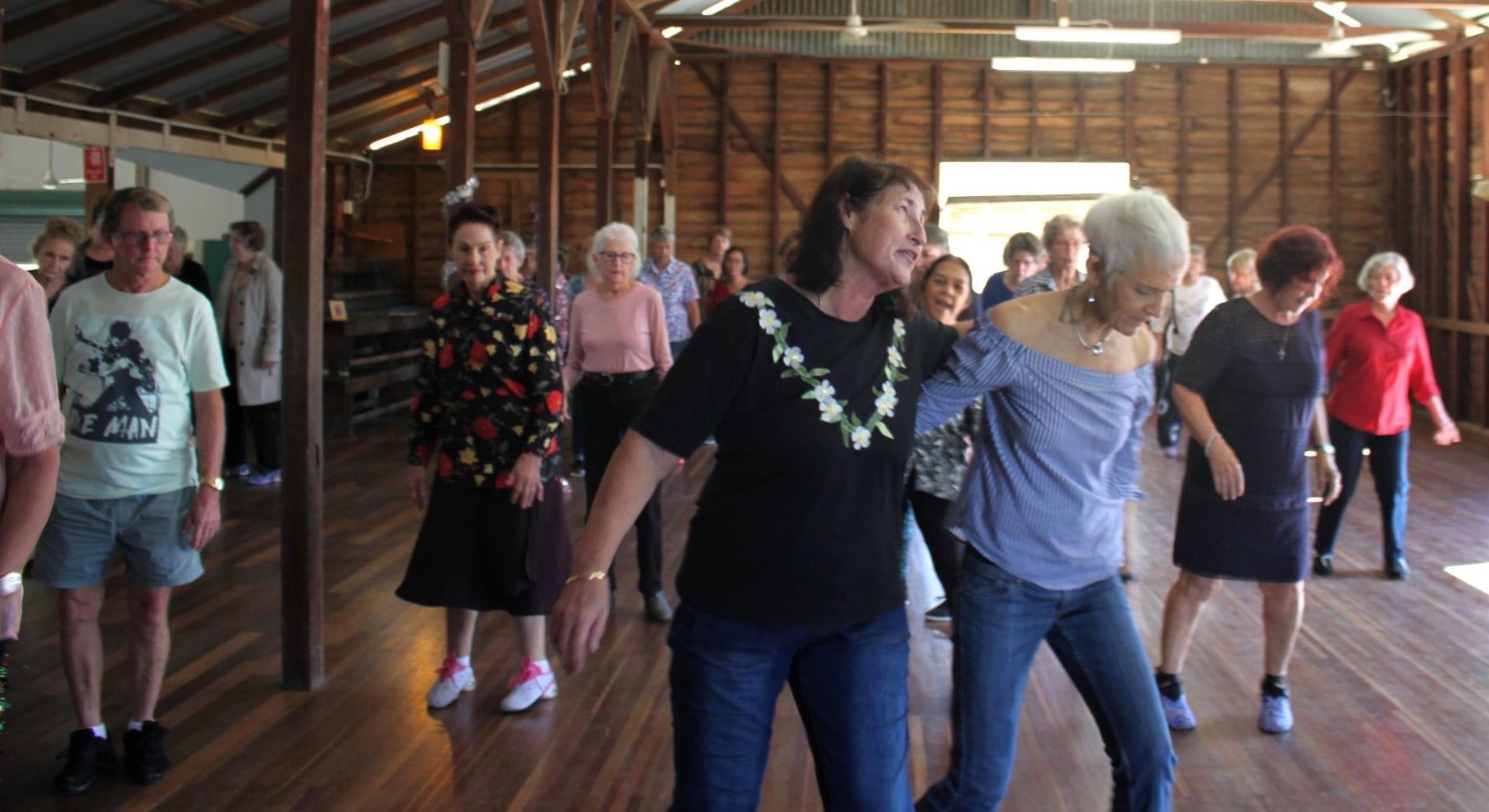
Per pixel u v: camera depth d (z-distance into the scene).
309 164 4.20
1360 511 7.66
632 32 11.38
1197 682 4.49
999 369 2.56
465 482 3.93
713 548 2.22
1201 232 14.60
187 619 5.16
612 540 2.17
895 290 2.38
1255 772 3.70
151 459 3.39
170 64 9.00
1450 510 7.72
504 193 15.08
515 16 10.48
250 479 8.29
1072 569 2.62
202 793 3.46
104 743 3.53
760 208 14.80
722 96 14.66
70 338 3.37
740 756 2.21
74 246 5.57
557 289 8.56
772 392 2.18
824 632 2.22
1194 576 3.94
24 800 3.37
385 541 6.73
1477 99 11.96
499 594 3.98
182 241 6.57
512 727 3.99
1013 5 14.43
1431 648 4.92
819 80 14.66
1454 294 12.26
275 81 10.25
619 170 14.92
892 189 2.22
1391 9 12.81
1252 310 3.75
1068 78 14.54
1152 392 2.75
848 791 2.24
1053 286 4.52
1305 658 4.78
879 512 2.26
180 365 3.43
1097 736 3.97
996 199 14.48
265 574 5.91
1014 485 2.62
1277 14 14.09
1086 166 14.66
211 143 10.62
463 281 3.90
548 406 3.85
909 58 14.48
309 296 4.23
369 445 10.13
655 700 4.24
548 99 8.48
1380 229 14.34
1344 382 5.91
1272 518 3.82
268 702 4.19
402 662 4.63
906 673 2.30
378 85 12.00
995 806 2.61
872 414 2.23
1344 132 14.36
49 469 2.14
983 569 2.64
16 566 2.11
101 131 9.04
